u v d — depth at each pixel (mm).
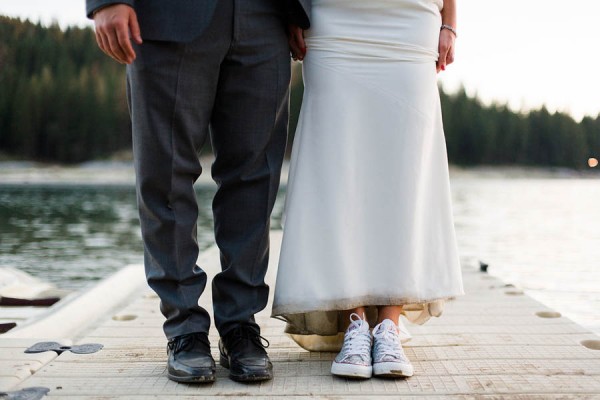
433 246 1677
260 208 1561
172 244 1502
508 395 1426
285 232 1621
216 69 1464
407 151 1605
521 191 27406
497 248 6773
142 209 1513
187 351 1503
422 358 1720
